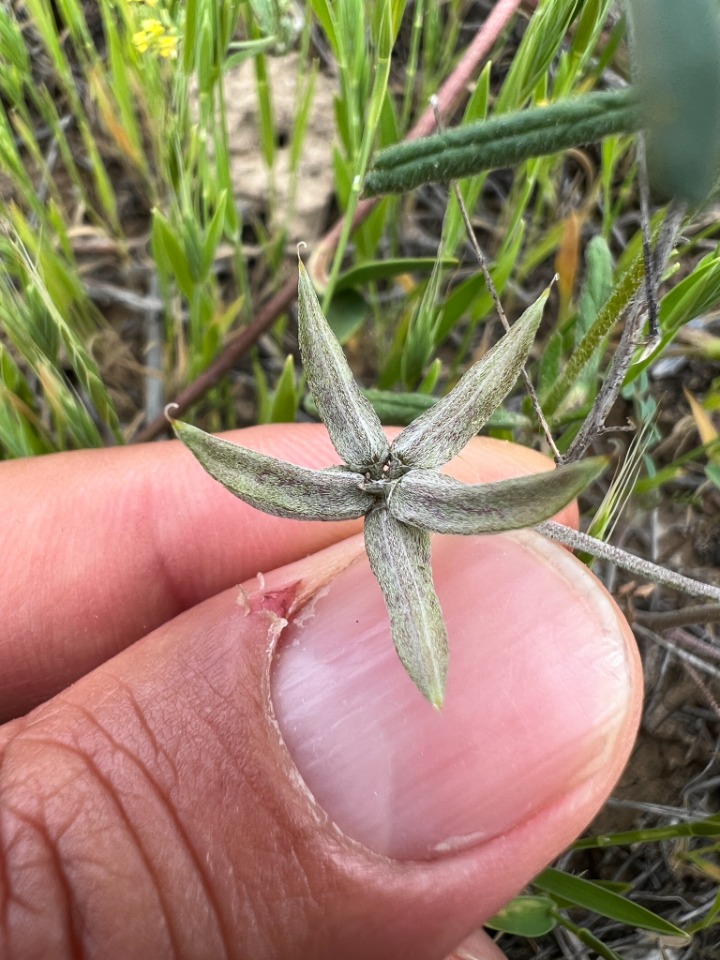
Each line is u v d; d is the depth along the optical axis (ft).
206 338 0.26
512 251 0.23
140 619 0.22
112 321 0.31
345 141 0.24
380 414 0.23
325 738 0.16
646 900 0.24
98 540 0.21
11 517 0.21
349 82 0.20
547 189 0.27
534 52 0.19
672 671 0.26
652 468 0.25
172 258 0.24
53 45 0.24
